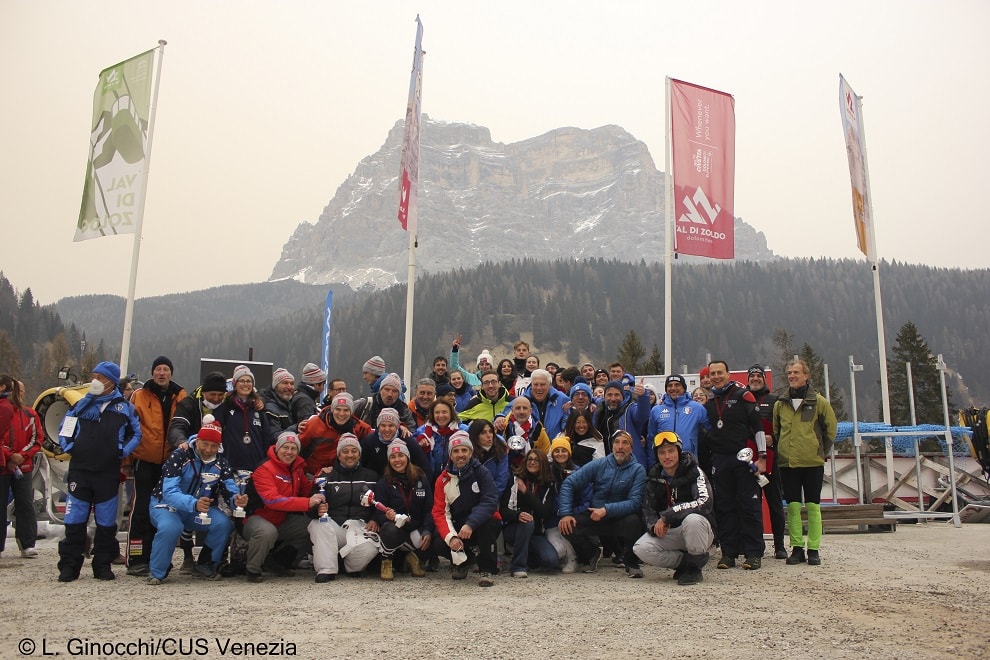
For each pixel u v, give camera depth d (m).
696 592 5.93
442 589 6.13
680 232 11.74
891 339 123.94
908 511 12.89
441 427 7.51
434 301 125.56
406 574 6.95
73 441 6.62
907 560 7.77
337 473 6.96
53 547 9.12
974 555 8.18
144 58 11.77
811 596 5.72
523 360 9.78
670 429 7.51
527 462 7.07
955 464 14.06
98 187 11.71
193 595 5.84
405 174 11.57
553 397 8.02
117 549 6.85
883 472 14.04
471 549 7.02
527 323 128.62
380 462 7.09
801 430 7.50
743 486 7.20
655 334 129.25
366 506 6.84
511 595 5.84
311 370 8.24
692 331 127.44
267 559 6.89
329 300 15.52
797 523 7.56
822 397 7.59
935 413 44.12
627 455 6.96
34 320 77.06
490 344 122.81
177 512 6.55
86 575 6.89
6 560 7.96
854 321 126.75
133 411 6.86
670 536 6.43
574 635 4.49
